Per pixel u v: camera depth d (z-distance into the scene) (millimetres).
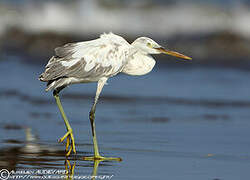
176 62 23859
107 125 13305
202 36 29156
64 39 28609
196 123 13703
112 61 11055
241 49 26688
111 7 34625
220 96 17156
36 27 31000
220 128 13180
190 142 11695
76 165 9734
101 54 10977
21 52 25984
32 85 18297
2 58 24156
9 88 17656
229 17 33219
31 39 28500
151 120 13945
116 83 19094
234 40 27953
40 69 21703
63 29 30875
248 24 31875
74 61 10680
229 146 11398
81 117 14148
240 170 9555
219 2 35750
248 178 9055
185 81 19734
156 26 31828
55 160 10023
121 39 11516
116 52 11156
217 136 12320
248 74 21328
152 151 10867
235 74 21312
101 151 10828
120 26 31875
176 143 11594
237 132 12750
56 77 10414
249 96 17188
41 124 13172
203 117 14445
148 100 16516
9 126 12859
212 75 21047
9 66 22125
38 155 10336
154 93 17516
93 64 10828
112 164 9844
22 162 9797
